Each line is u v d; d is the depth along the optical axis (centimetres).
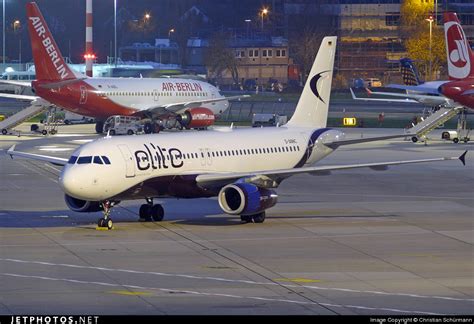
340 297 12212
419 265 14300
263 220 18338
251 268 14012
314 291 12531
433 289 12700
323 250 15500
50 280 13100
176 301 11931
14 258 14650
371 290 12619
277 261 14538
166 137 18575
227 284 12925
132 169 17250
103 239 16350
